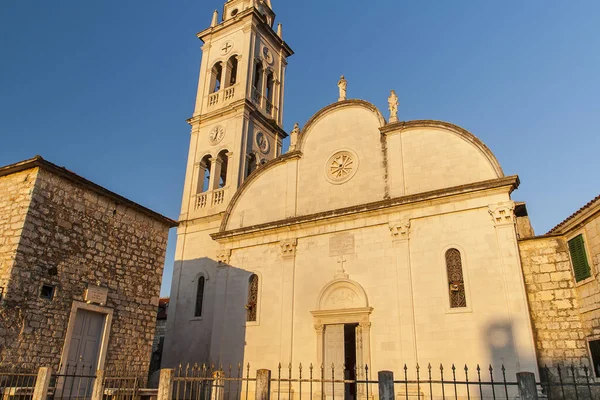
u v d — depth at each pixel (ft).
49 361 56.03
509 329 60.85
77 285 61.11
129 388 57.41
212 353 84.69
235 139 106.93
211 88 120.98
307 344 75.87
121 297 67.05
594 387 56.80
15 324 53.11
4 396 48.24
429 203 72.13
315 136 90.27
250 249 88.89
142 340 69.00
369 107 85.56
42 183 58.85
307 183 87.61
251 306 84.48
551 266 64.18
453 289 66.59
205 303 92.68
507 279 62.80
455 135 75.20
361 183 81.25
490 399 59.67
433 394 63.10
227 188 102.32
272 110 122.11
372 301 72.13
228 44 121.90
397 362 66.74
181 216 106.22
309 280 79.56
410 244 72.08
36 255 56.70
